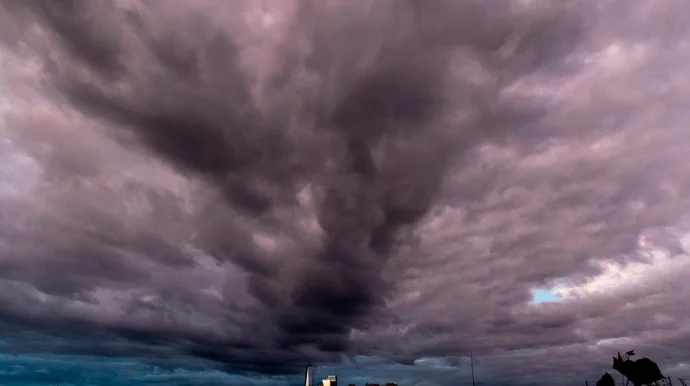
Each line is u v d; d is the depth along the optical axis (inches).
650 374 1640.0
